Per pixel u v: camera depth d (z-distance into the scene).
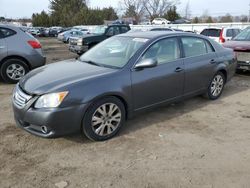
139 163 3.78
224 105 6.16
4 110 5.68
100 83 4.21
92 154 3.98
